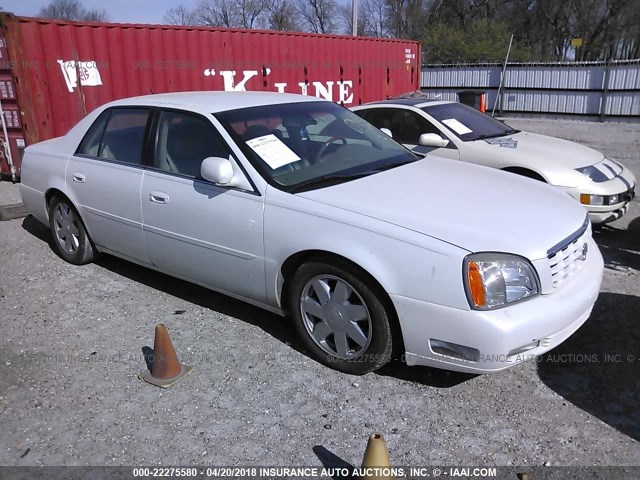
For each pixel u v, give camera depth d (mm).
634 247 5574
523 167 5664
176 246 4008
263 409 3074
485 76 21562
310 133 4098
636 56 41344
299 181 3574
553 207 3447
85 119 4926
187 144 3961
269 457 2729
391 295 2994
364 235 3080
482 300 2797
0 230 6367
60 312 4246
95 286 4699
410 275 2934
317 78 11812
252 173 3559
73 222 5000
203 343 3752
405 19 46312
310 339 3479
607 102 18797
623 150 12344
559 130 16453
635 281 4656
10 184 8531
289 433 2887
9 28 7473
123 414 3059
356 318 3230
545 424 2914
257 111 4070
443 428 2900
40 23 7770
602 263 3488
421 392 3197
